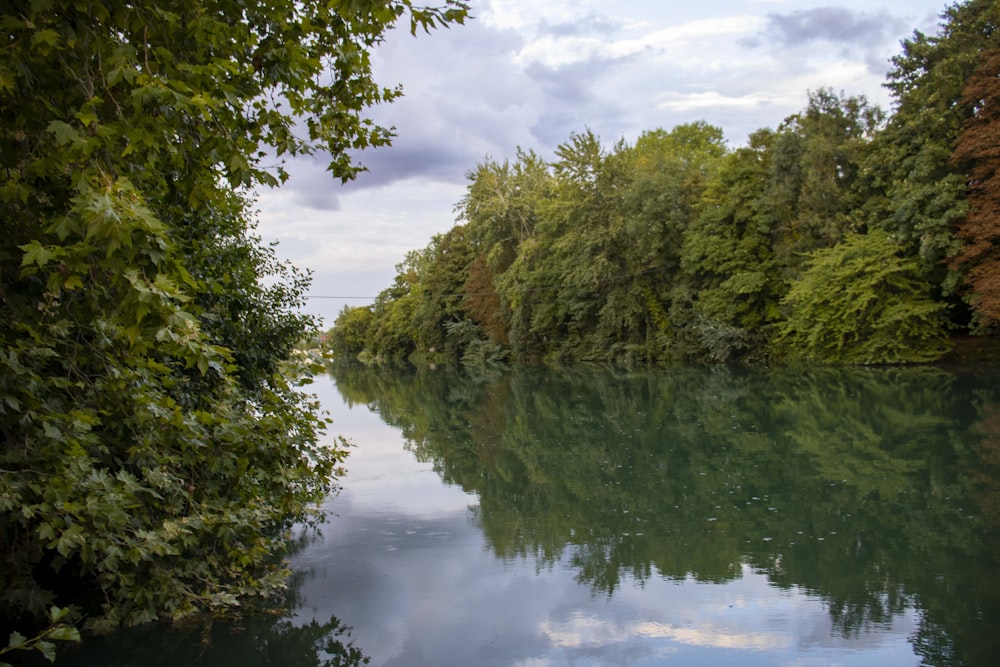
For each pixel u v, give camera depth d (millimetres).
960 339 30312
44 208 4477
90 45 4004
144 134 3676
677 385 28344
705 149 62500
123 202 3275
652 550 8727
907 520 9578
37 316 4750
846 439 15289
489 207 54531
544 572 7930
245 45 5590
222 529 6297
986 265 25891
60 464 4734
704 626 6434
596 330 46812
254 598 7102
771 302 36188
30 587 5531
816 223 32312
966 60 26828
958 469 12164
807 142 33250
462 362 60812
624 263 44156
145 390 5734
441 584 7543
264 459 6801
